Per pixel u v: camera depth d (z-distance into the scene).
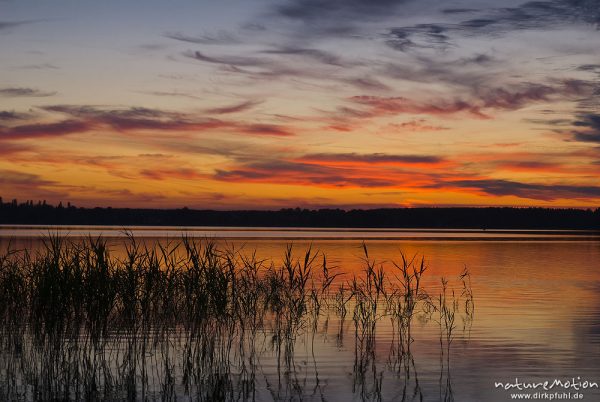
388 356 14.56
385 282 28.52
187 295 15.08
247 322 17.84
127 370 13.41
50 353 13.50
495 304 22.05
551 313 20.08
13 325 14.88
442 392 11.96
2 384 12.59
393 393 11.91
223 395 11.93
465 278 31.08
